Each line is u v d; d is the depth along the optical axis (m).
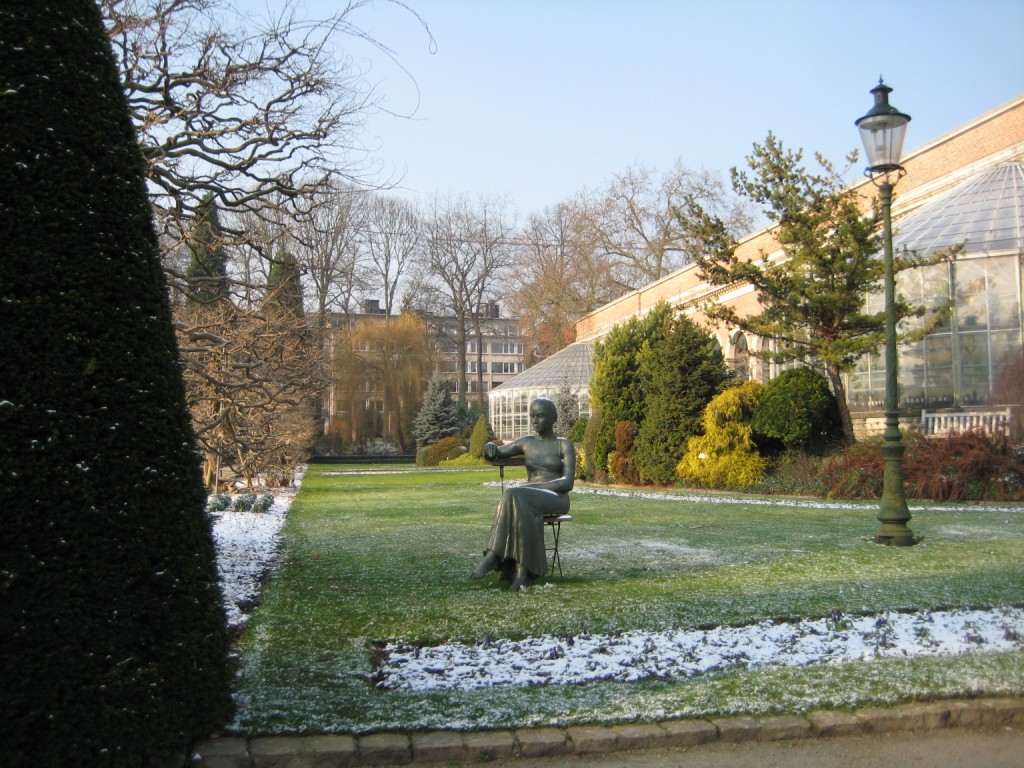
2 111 3.64
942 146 22.81
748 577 7.96
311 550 10.55
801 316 17.52
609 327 43.81
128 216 3.99
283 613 6.77
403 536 11.74
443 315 57.78
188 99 8.89
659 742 4.14
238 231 9.89
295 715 4.35
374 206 50.91
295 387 13.03
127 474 3.81
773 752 4.08
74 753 3.53
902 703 4.52
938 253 16.62
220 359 10.48
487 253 55.44
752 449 18.69
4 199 3.62
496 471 32.38
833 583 7.62
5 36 3.70
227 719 4.20
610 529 12.01
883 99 10.14
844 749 4.11
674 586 7.53
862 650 5.41
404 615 6.59
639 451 21.03
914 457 15.56
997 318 17.61
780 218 17.70
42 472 3.57
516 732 4.17
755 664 5.17
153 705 3.76
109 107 4.00
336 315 45.12
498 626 6.14
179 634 3.92
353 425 45.34
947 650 5.40
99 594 3.68
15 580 3.47
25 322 3.60
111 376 3.81
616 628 6.04
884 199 10.45
